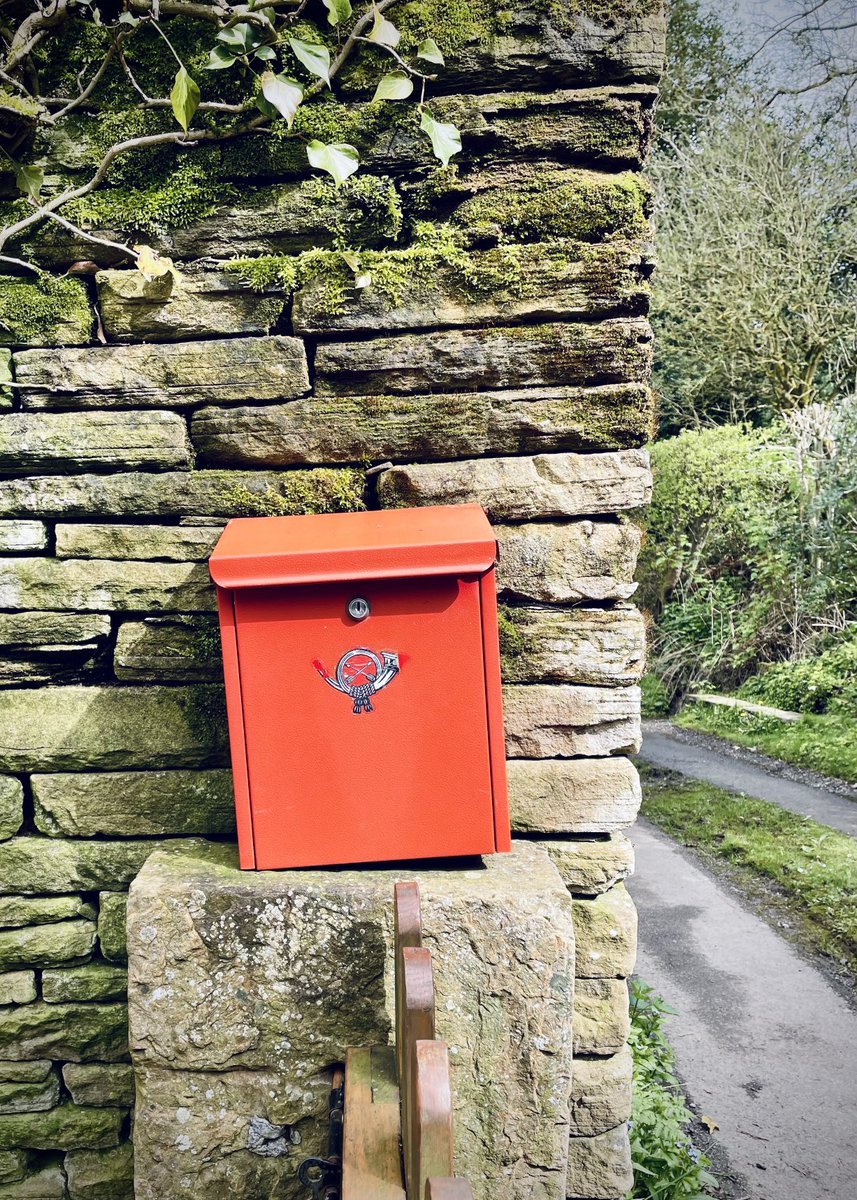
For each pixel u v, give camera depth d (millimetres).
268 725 2090
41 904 2500
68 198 2416
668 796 7914
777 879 6105
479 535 2049
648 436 2475
